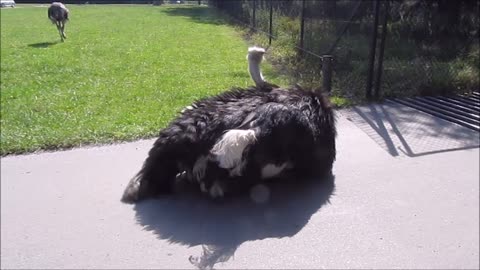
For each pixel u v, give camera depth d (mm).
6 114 7164
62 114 7109
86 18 28469
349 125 6473
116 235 3824
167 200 4340
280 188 4551
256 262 3467
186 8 39938
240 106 4418
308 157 4523
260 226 3928
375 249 3617
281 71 10367
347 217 4059
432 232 3832
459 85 8352
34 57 13242
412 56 11258
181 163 4332
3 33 20266
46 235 3832
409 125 6453
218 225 3949
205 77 9930
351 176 4820
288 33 12977
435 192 4480
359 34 11469
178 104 7637
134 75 10359
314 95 4793
